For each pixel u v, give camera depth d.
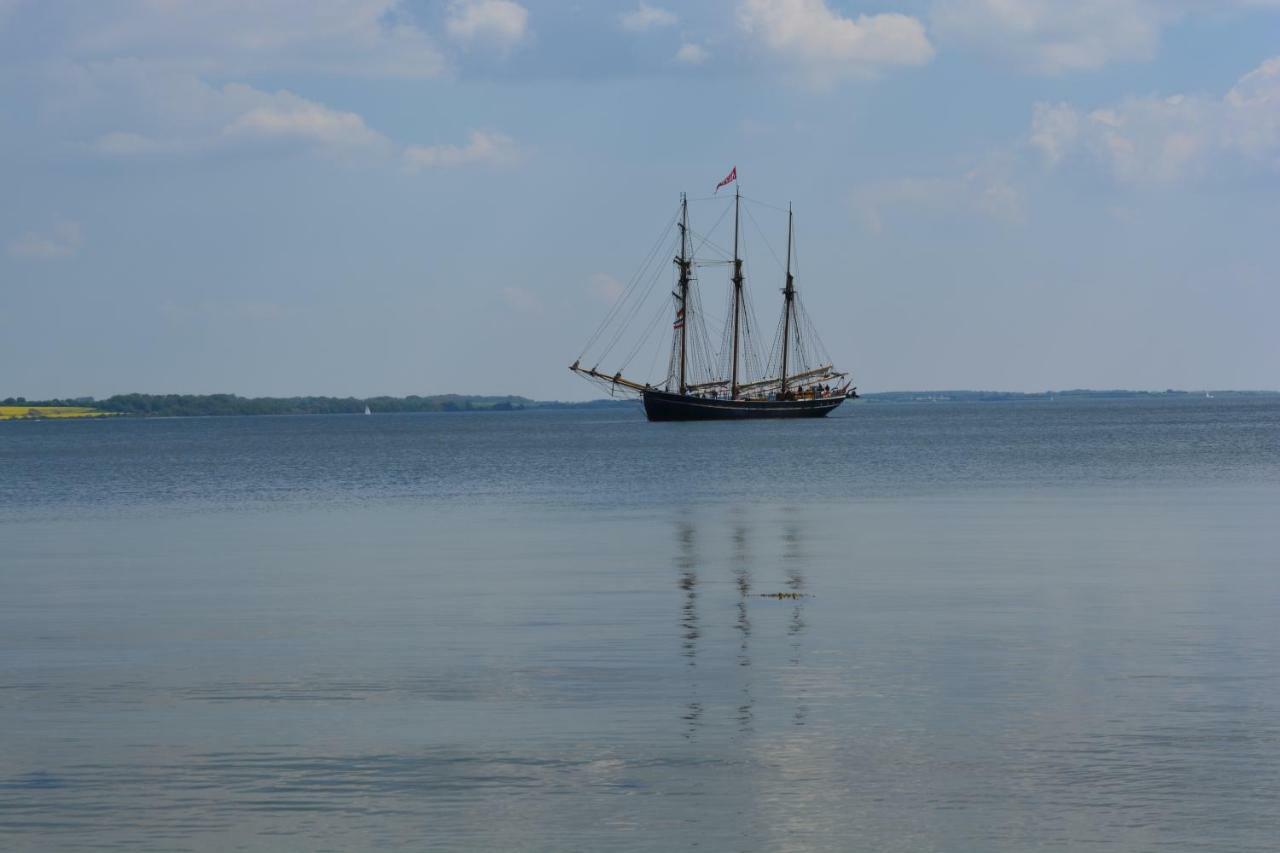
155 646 32.03
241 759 21.88
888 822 18.72
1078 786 20.12
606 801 19.66
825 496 82.94
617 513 71.62
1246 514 65.88
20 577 46.41
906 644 31.03
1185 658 29.19
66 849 18.06
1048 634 32.25
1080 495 81.00
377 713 24.83
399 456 163.62
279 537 61.09
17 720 24.50
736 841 18.09
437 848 17.98
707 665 28.80
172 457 175.62
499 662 29.44
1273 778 20.39
